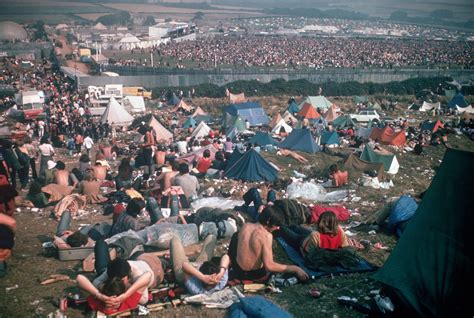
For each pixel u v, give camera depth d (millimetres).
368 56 128625
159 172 16859
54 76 73750
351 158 20344
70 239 9188
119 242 8555
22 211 13258
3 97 54312
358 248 9102
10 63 83938
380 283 7258
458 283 6227
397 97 68625
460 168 6938
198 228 9773
